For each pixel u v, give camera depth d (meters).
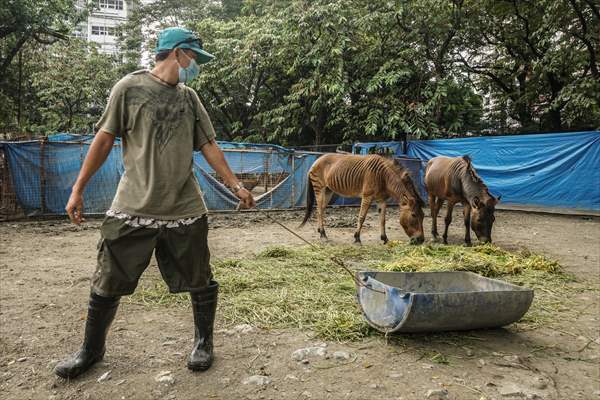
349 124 16.75
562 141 12.23
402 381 2.72
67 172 10.12
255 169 12.21
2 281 4.95
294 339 3.34
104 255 2.60
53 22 16.55
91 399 2.50
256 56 18.97
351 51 16.77
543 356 3.17
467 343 3.34
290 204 12.77
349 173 7.52
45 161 9.88
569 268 6.09
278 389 2.61
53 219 10.02
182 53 2.62
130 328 3.52
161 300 4.16
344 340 3.33
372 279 3.55
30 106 24.94
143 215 2.56
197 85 19.52
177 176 2.61
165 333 3.43
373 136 17.14
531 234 9.27
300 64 17.36
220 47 19.33
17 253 6.52
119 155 10.43
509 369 2.93
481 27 16.25
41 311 3.95
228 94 20.89
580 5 12.59
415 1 15.03
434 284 4.04
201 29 21.56
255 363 2.93
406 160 12.98
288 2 20.06
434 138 15.45
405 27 15.66
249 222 10.30
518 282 5.14
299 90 17.47
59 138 13.57
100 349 2.81
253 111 21.34
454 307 3.14
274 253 6.14
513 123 19.27
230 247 7.02
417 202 6.96
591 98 12.27
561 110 16.00
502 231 9.69
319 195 8.07
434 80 15.85
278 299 4.15
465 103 18.11
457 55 18.03
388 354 3.11
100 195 10.33
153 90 2.59
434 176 7.94
